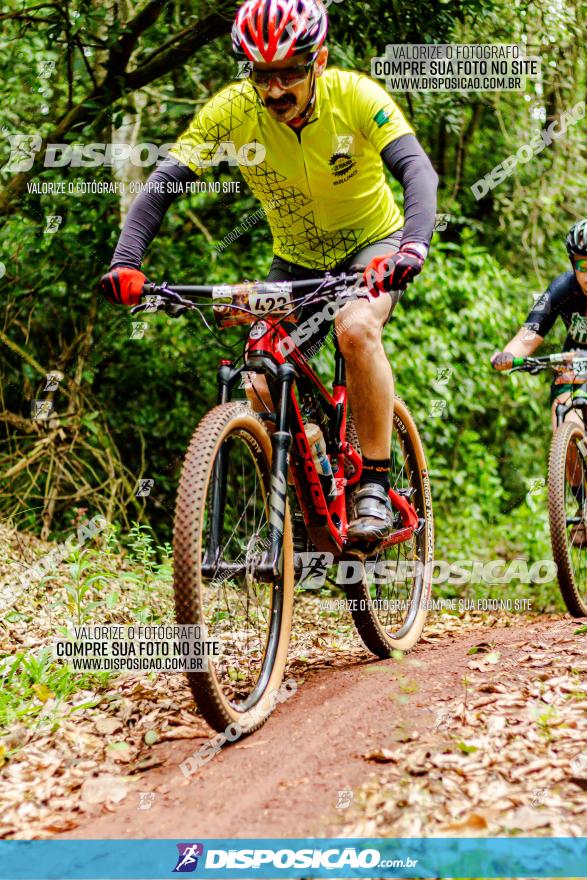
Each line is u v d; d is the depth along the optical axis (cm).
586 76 902
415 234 271
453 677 299
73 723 291
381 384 298
